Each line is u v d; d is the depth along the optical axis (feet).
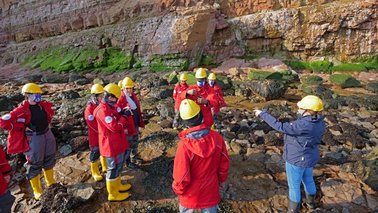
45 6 86.79
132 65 66.74
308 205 14.82
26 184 18.39
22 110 14.47
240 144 22.84
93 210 15.20
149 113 32.40
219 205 15.24
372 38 56.34
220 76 51.44
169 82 50.03
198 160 9.75
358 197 15.64
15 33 94.38
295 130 12.22
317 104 12.03
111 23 74.64
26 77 66.44
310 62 60.54
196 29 61.98
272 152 21.45
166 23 64.39
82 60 70.49
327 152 21.40
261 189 16.74
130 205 15.61
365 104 35.06
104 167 18.51
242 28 64.03
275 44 63.00
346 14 56.13
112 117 14.42
